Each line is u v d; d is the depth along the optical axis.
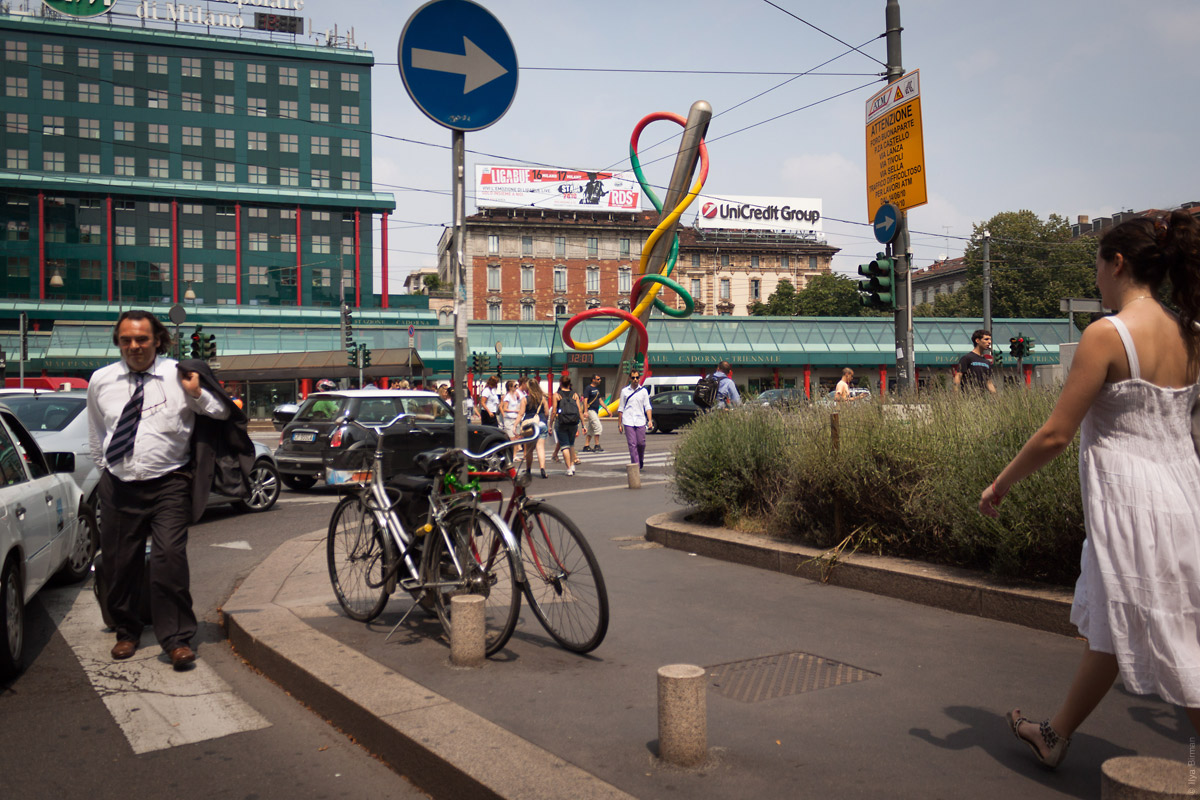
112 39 67.81
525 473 4.54
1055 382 5.68
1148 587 2.35
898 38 10.85
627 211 77.25
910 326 10.77
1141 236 2.46
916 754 3.03
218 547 8.53
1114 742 3.09
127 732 3.70
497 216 76.50
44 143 66.38
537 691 3.77
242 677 4.46
